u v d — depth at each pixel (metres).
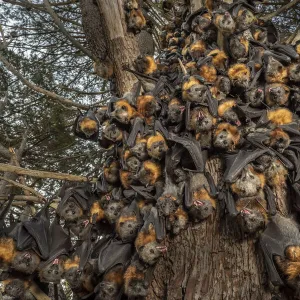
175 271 2.95
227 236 2.90
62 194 3.59
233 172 2.71
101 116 3.73
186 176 2.93
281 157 2.94
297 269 2.68
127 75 3.77
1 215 3.24
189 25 3.78
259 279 2.90
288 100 3.17
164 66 3.79
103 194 3.46
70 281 3.12
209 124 2.88
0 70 8.35
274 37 3.84
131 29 3.82
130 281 2.87
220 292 2.85
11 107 8.70
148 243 2.82
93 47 4.01
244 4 3.21
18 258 3.07
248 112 3.08
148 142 3.08
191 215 2.91
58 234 3.36
